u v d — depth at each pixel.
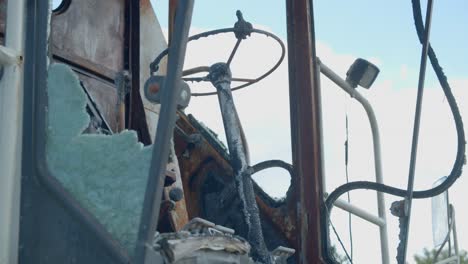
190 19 2.13
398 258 2.95
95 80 3.27
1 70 2.21
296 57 3.38
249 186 2.90
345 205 3.41
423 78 2.84
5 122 2.18
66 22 3.18
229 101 2.94
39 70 2.24
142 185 2.09
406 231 2.95
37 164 2.17
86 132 2.35
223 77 2.97
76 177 2.15
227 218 3.45
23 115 2.21
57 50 3.10
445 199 3.65
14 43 2.24
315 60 3.40
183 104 2.11
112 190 2.11
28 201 2.15
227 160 3.57
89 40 3.28
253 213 2.88
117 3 3.47
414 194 3.15
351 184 3.23
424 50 2.84
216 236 2.16
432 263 3.73
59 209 2.12
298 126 3.30
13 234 2.12
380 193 3.67
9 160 2.16
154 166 2.05
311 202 3.21
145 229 2.02
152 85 2.10
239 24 3.26
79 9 3.26
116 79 3.35
